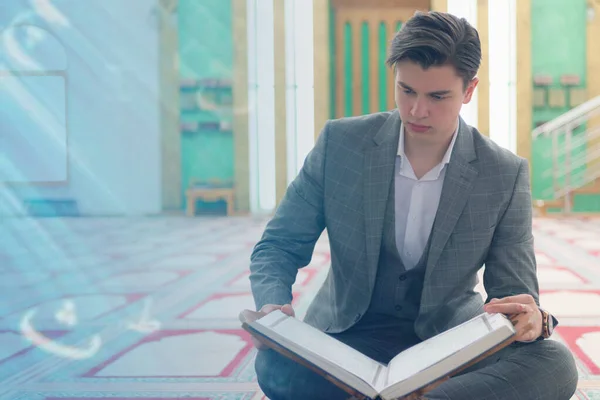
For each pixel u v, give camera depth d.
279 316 1.27
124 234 7.40
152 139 10.13
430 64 1.25
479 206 1.49
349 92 10.17
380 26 10.07
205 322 3.13
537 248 5.78
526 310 1.31
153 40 9.98
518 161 1.55
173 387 2.16
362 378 1.13
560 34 9.41
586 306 3.37
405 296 1.57
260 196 10.10
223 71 9.99
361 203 1.53
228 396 2.06
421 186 1.52
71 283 4.35
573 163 9.39
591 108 8.99
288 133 9.96
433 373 1.10
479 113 9.62
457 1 9.63
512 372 1.32
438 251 1.48
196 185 10.02
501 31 9.48
